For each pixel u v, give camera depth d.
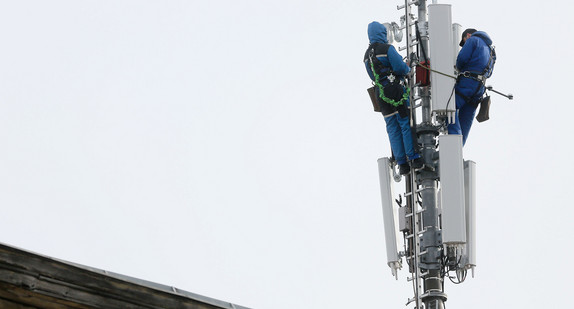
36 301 15.02
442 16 29.69
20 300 14.92
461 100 29.73
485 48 29.72
